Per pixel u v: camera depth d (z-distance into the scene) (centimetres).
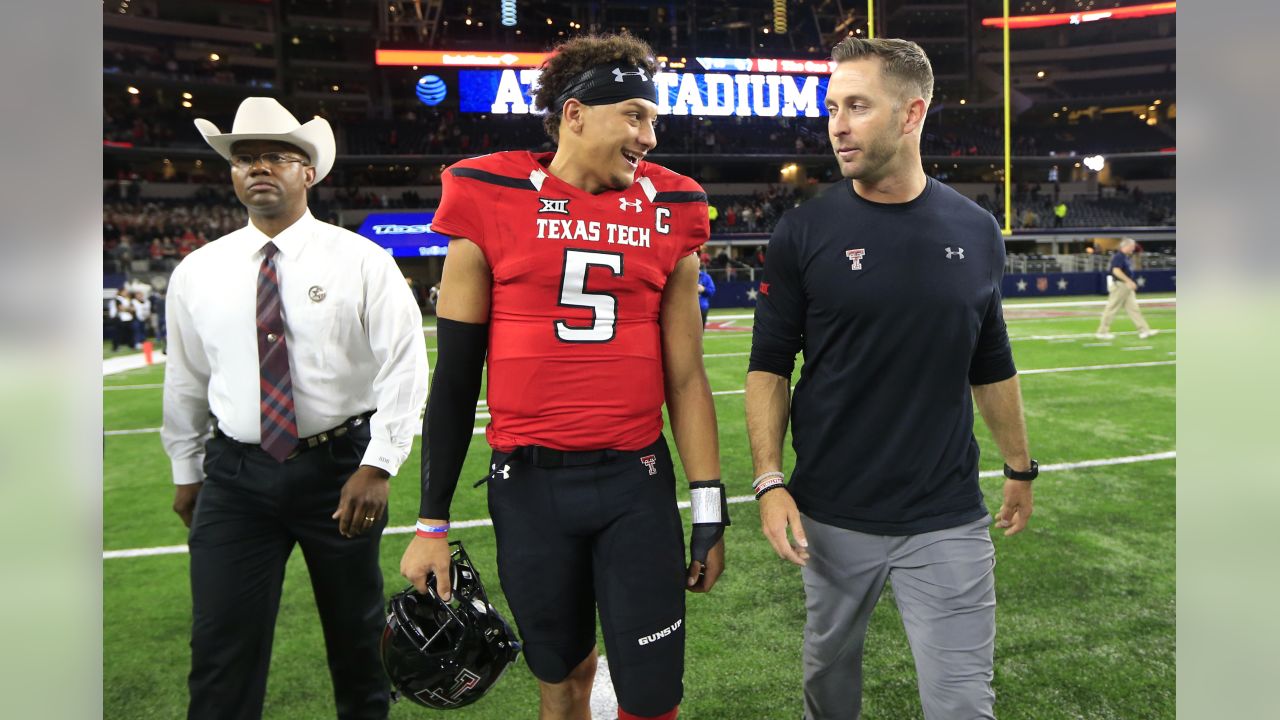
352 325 200
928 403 171
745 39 3706
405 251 2755
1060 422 617
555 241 163
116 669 266
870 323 169
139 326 1378
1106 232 2964
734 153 3350
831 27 3869
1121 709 231
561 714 177
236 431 192
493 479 170
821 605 181
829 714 191
